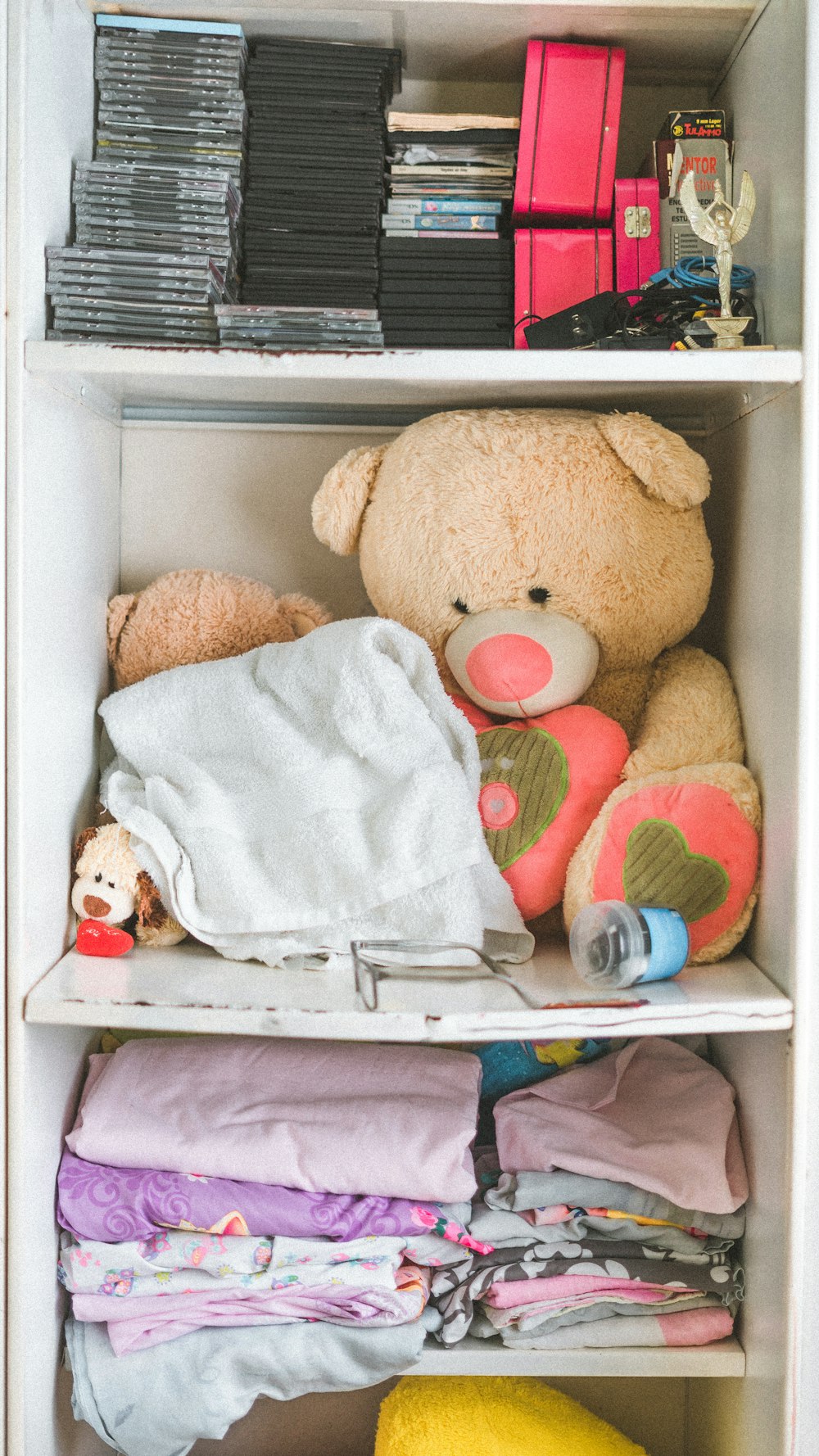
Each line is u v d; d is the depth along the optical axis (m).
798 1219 0.79
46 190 0.83
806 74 0.75
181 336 0.88
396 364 0.78
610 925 0.81
